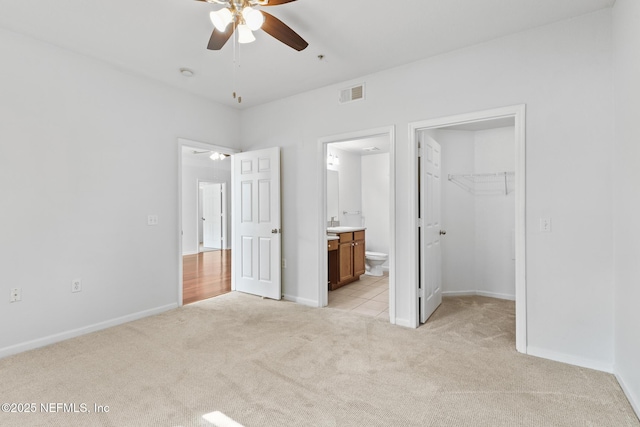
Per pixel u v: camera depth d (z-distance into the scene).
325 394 1.95
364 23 2.45
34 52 2.65
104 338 2.82
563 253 2.39
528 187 2.51
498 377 2.15
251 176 4.24
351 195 6.22
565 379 2.13
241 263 4.38
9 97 2.53
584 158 2.32
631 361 1.88
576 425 1.67
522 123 2.53
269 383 2.08
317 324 3.15
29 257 2.63
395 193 3.18
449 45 2.76
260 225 4.15
